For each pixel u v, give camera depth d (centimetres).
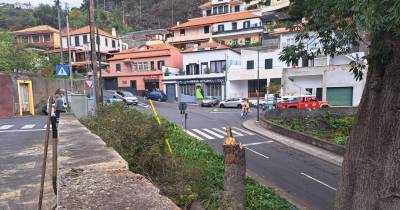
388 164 564
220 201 565
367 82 627
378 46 534
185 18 8525
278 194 985
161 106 3572
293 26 812
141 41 7331
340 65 3177
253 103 3634
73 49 5412
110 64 5272
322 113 2209
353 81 3117
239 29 5181
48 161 793
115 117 811
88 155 407
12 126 1711
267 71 3909
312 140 1689
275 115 2266
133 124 679
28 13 7400
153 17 9138
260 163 1352
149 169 584
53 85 3197
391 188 559
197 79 4422
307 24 723
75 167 340
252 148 1625
